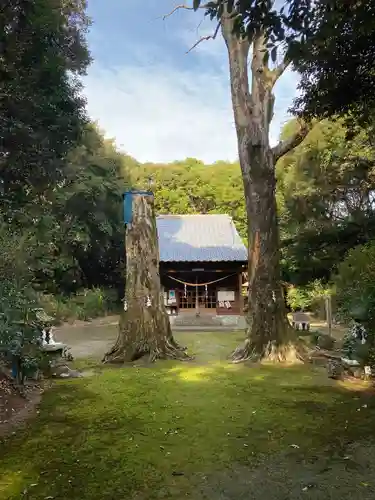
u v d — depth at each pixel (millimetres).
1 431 5039
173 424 5230
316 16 4523
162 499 3434
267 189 9922
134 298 9766
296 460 4148
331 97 7148
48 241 12609
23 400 6301
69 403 6207
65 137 13516
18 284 6996
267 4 3414
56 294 20859
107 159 28891
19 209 11336
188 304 20141
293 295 19562
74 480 3783
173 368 8734
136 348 9453
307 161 18188
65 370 8000
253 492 3531
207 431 4973
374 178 15336
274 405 5988
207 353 10914
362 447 4430
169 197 33750
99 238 25891
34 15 10547
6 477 3857
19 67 11117
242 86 10266
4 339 5957
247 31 3600
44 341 8523
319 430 4949
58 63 12156
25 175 11844
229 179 33688
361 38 5961
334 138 16594
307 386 7086
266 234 9820
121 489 3607
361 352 7535
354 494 3475
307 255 15555
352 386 7008
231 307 19969
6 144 10969
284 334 9469
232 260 19219
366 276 7301
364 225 13938
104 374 8234
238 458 4211
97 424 5270
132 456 4281
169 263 19375
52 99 12500
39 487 3662
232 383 7375
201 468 3998
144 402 6223
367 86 6828
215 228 22172
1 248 6914
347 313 8195
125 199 10203
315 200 16922
